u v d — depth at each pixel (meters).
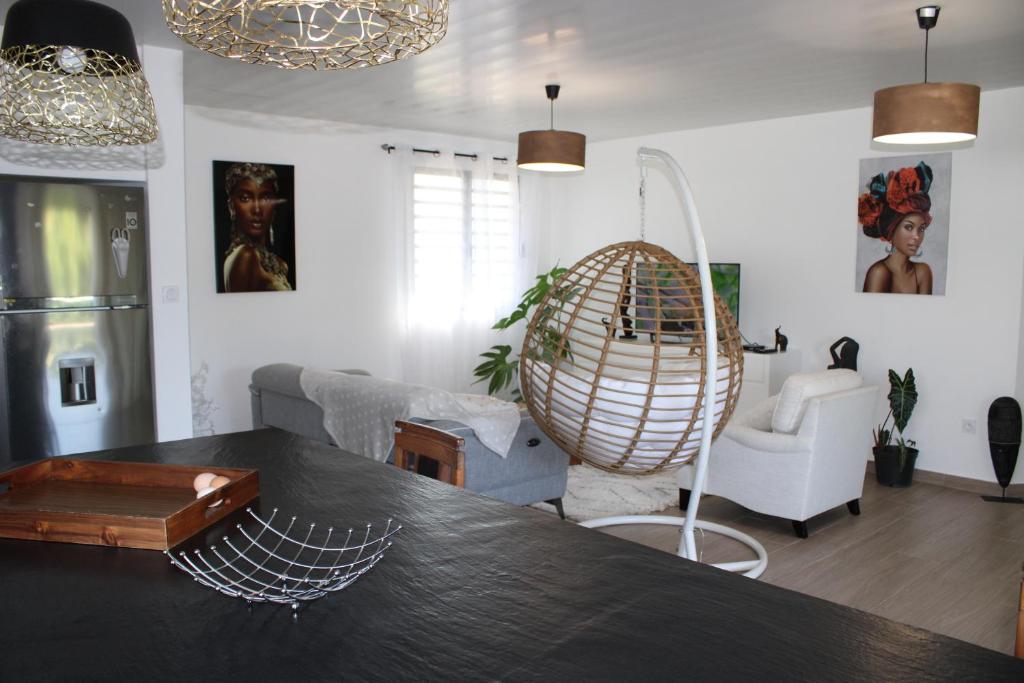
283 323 6.06
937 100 3.18
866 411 4.28
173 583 1.35
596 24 3.46
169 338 4.14
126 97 2.19
